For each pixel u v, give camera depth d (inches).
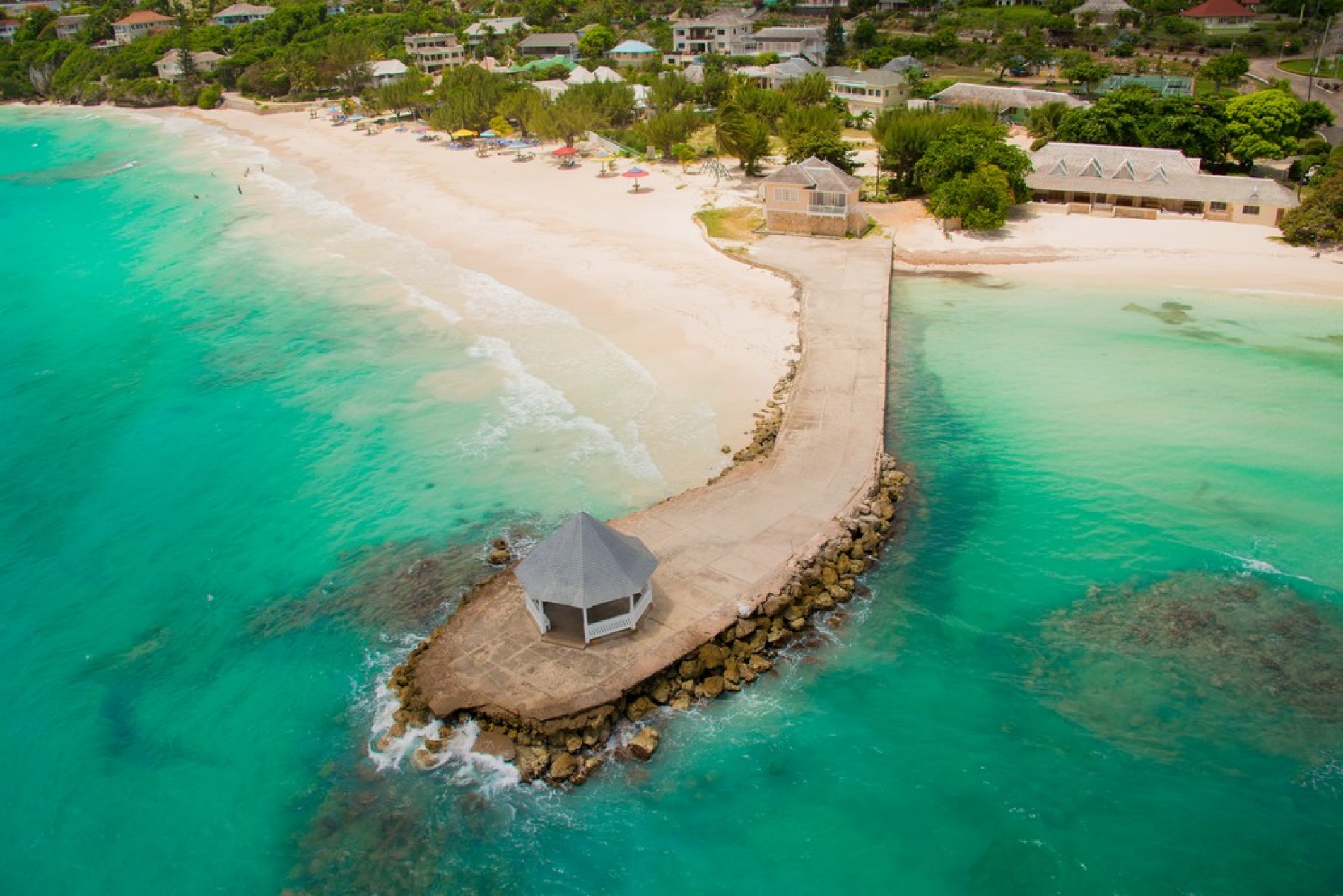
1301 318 2379.4
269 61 7322.8
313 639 1414.9
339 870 1056.2
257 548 1633.9
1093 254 2854.3
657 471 1763.0
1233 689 1245.1
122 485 1844.2
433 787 1150.3
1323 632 1331.2
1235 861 1018.7
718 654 1290.6
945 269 2842.0
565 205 3587.6
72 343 2551.7
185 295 2876.5
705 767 1165.7
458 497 1729.8
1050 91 4862.2
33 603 1521.9
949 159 3117.6
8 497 1820.9
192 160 5191.9
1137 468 1758.1
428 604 1472.7
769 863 1043.3
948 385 2117.4
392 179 4264.3
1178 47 5802.2
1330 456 1761.8
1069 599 1430.9
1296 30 5767.7
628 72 5866.1
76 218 3917.3
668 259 2876.5
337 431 1990.7
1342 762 1130.0
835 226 3009.4
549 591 1286.9
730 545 1503.4
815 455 1760.6
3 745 1249.4
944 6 7303.2
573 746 1174.3
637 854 1060.5
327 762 1196.5
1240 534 1550.2
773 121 4291.3
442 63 7352.4
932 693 1264.8
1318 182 2974.9
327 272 3004.4
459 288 2755.9
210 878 1056.2
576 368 2187.5
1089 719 1213.1
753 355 2202.3
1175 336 2314.2
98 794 1168.8
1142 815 1075.9
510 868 1049.5
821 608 1419.8
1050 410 1989.4
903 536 1596.9
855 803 1109.7
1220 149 3440.0
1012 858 1032.8
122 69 7854.3
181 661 1389.0
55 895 1045.8
